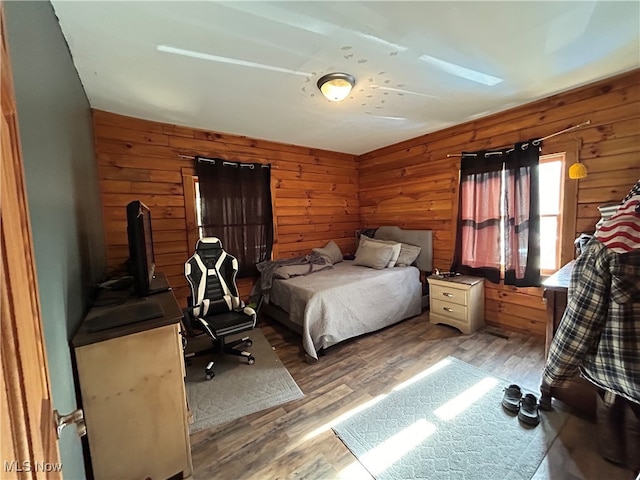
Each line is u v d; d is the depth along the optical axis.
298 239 4.31
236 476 1.45
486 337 2.93
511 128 2.94
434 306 3.35
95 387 1.26
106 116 2.82
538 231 2.77
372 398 2.02
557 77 2.24
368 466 1.48
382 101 2.64
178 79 2.14
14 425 0.41
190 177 3.34
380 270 3.55
